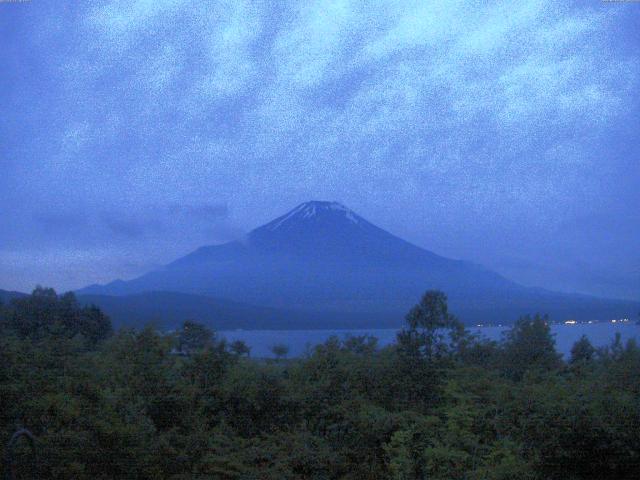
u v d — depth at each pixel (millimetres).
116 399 7812
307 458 8117
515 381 9953
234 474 7699
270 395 9359
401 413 8539
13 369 7520
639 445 5719
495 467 6633
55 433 6973
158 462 7305
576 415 5887
